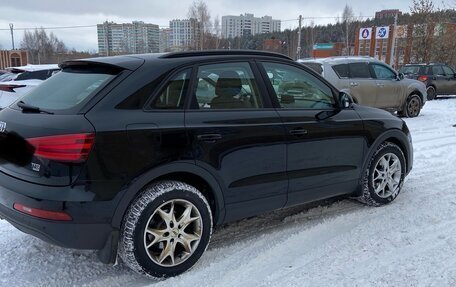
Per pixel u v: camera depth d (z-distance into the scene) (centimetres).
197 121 338
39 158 293
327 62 1076
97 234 303
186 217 337
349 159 447
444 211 469
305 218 455
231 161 354
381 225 432
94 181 293
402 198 513
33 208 295
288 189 399
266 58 400
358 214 463
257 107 380
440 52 2655
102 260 318
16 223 317
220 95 360
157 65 336
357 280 328
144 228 314
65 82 354
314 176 416
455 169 643
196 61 353
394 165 492
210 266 353
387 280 327
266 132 374
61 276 339
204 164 339
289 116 395
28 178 301
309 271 344
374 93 1128
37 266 354
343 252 376
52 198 288
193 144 332
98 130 295
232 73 371
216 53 374
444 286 318
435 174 615
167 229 328
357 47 4766
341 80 1066
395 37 3175
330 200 511
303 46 6359
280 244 393
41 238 307
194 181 354
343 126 436
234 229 428
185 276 337
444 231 416
